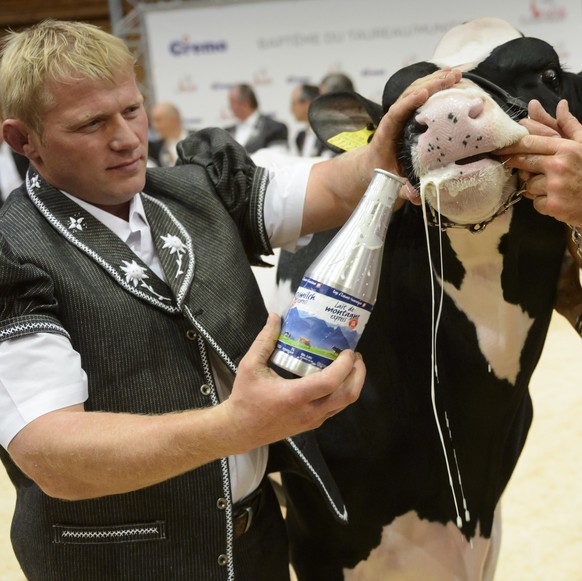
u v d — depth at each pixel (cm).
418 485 175
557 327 547
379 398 171
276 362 118
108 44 139
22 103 139
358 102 187
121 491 126
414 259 165
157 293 144
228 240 153
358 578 182
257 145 642
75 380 132
